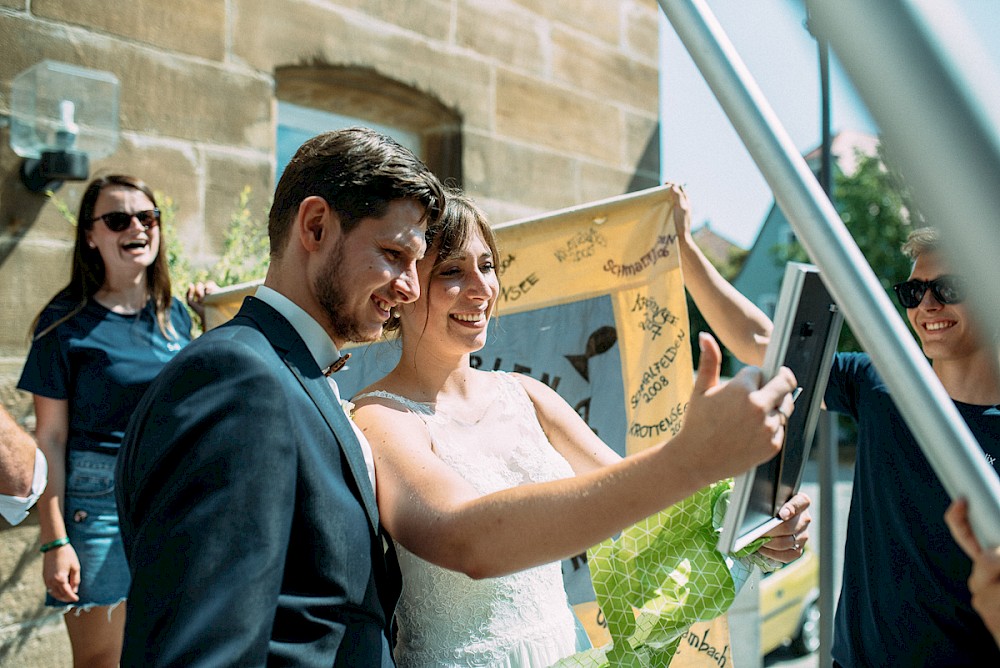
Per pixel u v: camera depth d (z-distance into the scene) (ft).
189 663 3.59
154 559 3.80
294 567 4.19
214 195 12.91
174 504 3.86
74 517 9.74
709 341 3.88
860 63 1.53
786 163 3.20
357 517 4.43
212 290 10.00
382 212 4.63
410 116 16.17
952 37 1.47
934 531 6.47
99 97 11.35
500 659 5.51
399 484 4.93
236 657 3.62
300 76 14.40
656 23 20.30
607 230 8.64
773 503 4.99
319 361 4.77
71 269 11.35
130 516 4.24
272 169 13.65
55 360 9.82
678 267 8.40
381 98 15.53
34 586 10.96
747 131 3.28
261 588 3.78
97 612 9.86
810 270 3.99
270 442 4.02
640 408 8.48
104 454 9.91
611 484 4.04
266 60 13.56
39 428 9.73
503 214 16.89
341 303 4.68
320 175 4.69
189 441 3.96
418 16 15.55
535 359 8.68
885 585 6.75
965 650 6.39
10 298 11.00
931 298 6.72
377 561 4.68
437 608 5.53
